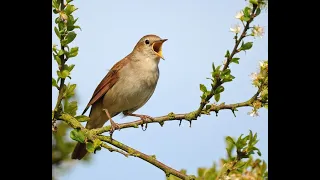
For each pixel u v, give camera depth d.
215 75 6.19
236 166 5.57
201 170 6.07
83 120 6.57
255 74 6.14
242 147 5.65
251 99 6.18
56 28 6.11
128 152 6.41
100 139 6.68
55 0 6.12
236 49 5.97
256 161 5.63
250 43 5.88
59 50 6.08
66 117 6.43
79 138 6.36
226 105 6.27
